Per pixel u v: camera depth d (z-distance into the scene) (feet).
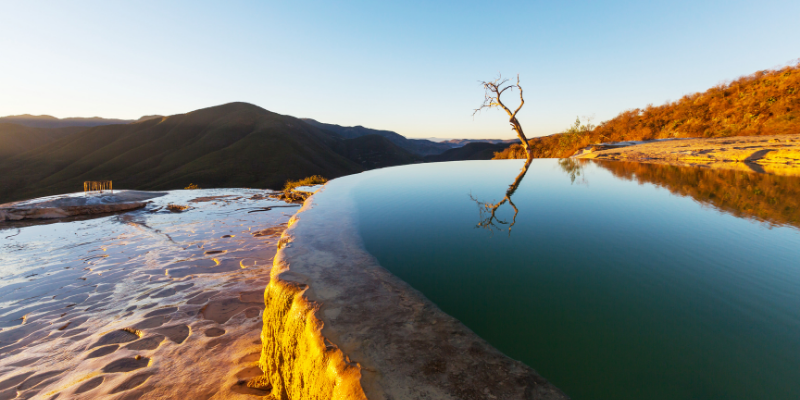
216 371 7.09
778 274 4.91
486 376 3.12
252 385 6.30
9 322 9.61
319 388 3.63
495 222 8.63
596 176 17.49
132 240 18.71
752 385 2.74
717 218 8.43
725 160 21.13
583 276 5.08
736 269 5.13
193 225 21.99
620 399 2.71
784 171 16.51
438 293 4.76
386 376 3.20
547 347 3.43
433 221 8.97
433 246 6.89
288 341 4.79
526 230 7.76
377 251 6.73
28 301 10.97
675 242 6.59
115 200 29.09
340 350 3.61
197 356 7.70
